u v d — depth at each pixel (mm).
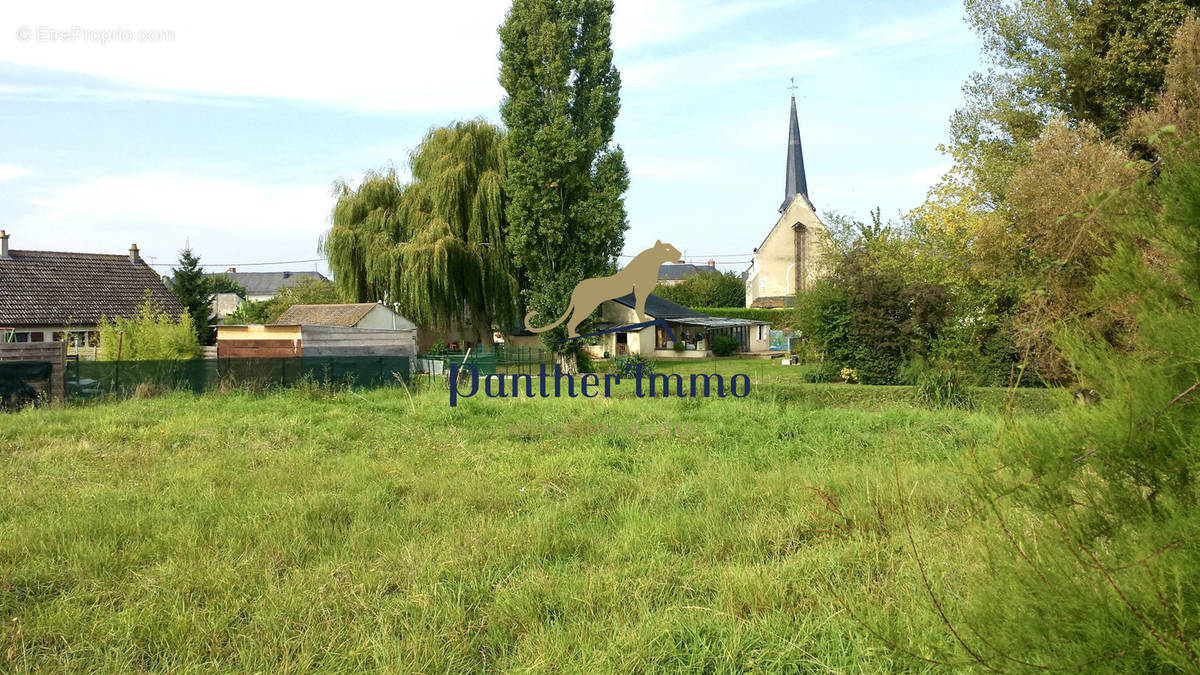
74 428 11875
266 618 4199
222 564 5082
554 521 6074
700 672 3600
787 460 8789
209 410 14258
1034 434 2371
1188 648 1893
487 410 13953
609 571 4938
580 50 27875
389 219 33719
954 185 20953
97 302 32469
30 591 4730
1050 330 2625
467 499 7016
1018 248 15234
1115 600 2055
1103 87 19953
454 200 32344
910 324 17672
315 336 22281
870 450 9438
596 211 26438
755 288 60844
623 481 7742
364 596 4566
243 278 97062
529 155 26672
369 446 10570
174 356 20719
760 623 4047
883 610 3811
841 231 33844
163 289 35656
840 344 19016
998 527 2432
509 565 5125
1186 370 2166
